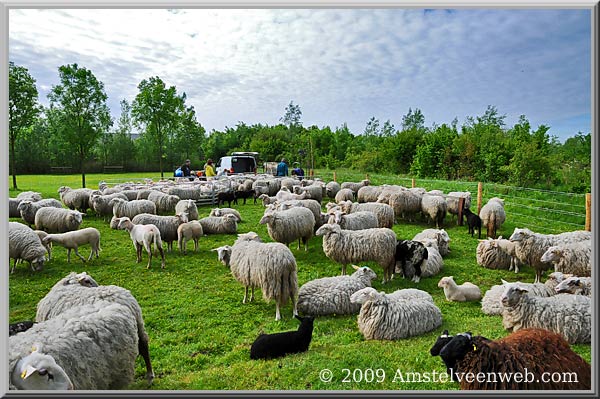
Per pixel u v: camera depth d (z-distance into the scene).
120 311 4.81
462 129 37.91
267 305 8.02
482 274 9.91
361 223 12.13
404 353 5.48
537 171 21.78
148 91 31.12
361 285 7.80
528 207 17.14
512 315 6.07
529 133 27.11
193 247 12.81
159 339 6.49
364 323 6.51
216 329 6.87
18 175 43.16
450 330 6.50
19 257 9.80
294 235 11.70
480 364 4.16
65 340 4.07
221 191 21.39
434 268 9.80
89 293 5.45
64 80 24.72
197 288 8.99
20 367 3.54
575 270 8.02
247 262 7.72
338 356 5.46
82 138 25.48
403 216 16.89
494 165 27.91
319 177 36.91
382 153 43.81
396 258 9.48
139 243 10.87
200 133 49.72
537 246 8.94
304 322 5.87
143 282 9.36
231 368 5.31
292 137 72.25
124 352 4.58
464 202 15.80
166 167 52.41
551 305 5.89
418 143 41.28
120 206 15.36
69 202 17.84
